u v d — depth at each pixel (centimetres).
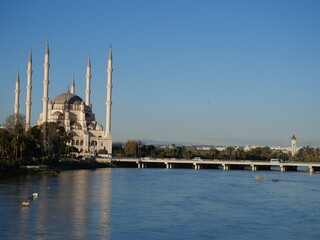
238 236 10638
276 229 11431
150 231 10831
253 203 15475
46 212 12494
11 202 13850
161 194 17275
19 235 10031
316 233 11094
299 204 15438
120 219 12031
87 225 11181
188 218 12488
